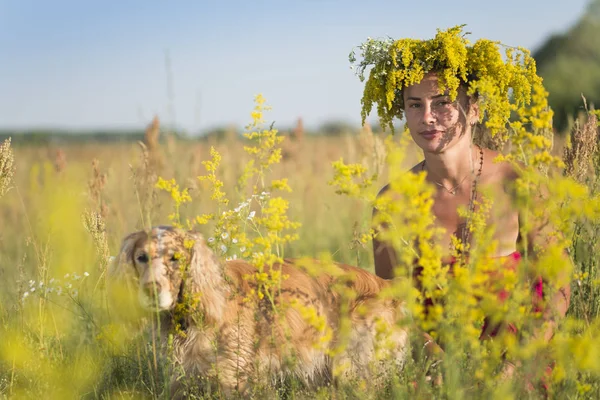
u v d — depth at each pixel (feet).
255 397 12.35
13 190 31.22
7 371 13.30
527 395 9.21
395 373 10.36
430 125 13.78
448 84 13.38
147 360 13.26
